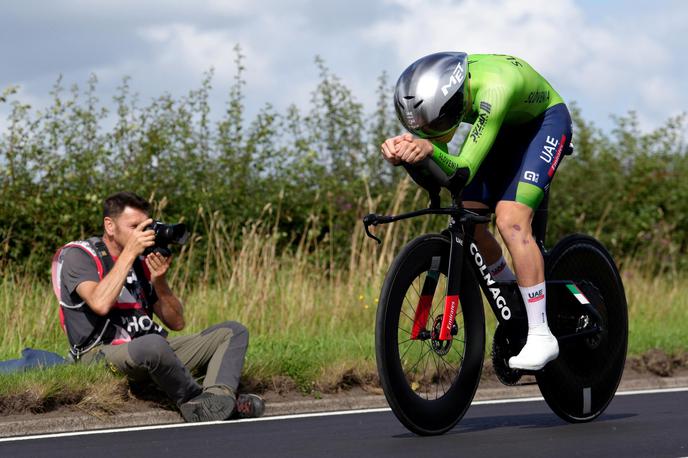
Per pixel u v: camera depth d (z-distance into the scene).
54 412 6.80
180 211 14.08
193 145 14.48
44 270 12.99
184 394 6.92
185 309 11.02
